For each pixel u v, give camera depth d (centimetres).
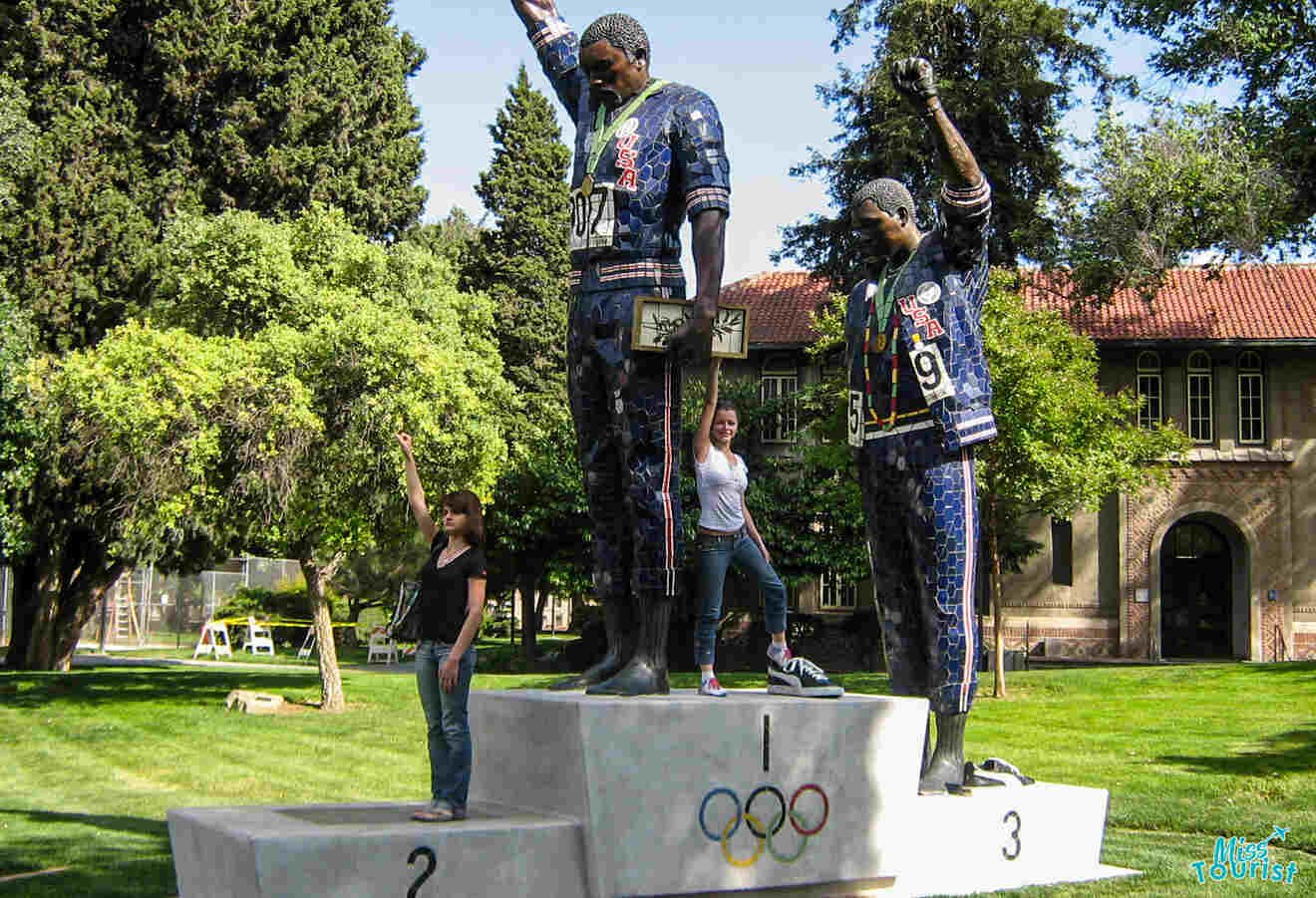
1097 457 2238
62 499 2678
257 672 3191
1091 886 772
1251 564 3719
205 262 2227
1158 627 3728
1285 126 2422
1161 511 3762
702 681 746
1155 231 2730
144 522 2147
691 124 719
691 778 662
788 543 3300
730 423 776
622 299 726
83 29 2752
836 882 711
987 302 2212
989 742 1645
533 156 4506
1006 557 3403
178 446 1975
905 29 3173
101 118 2709
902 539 823
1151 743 1608
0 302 2256
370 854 589
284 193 2945
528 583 3719
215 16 2834
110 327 2659
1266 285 3966
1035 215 3109
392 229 3272
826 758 705
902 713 734
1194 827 1066
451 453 2097
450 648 657
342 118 3038
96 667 3472
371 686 2642
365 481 2098
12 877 909
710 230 707
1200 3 2477
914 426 800
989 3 3145
